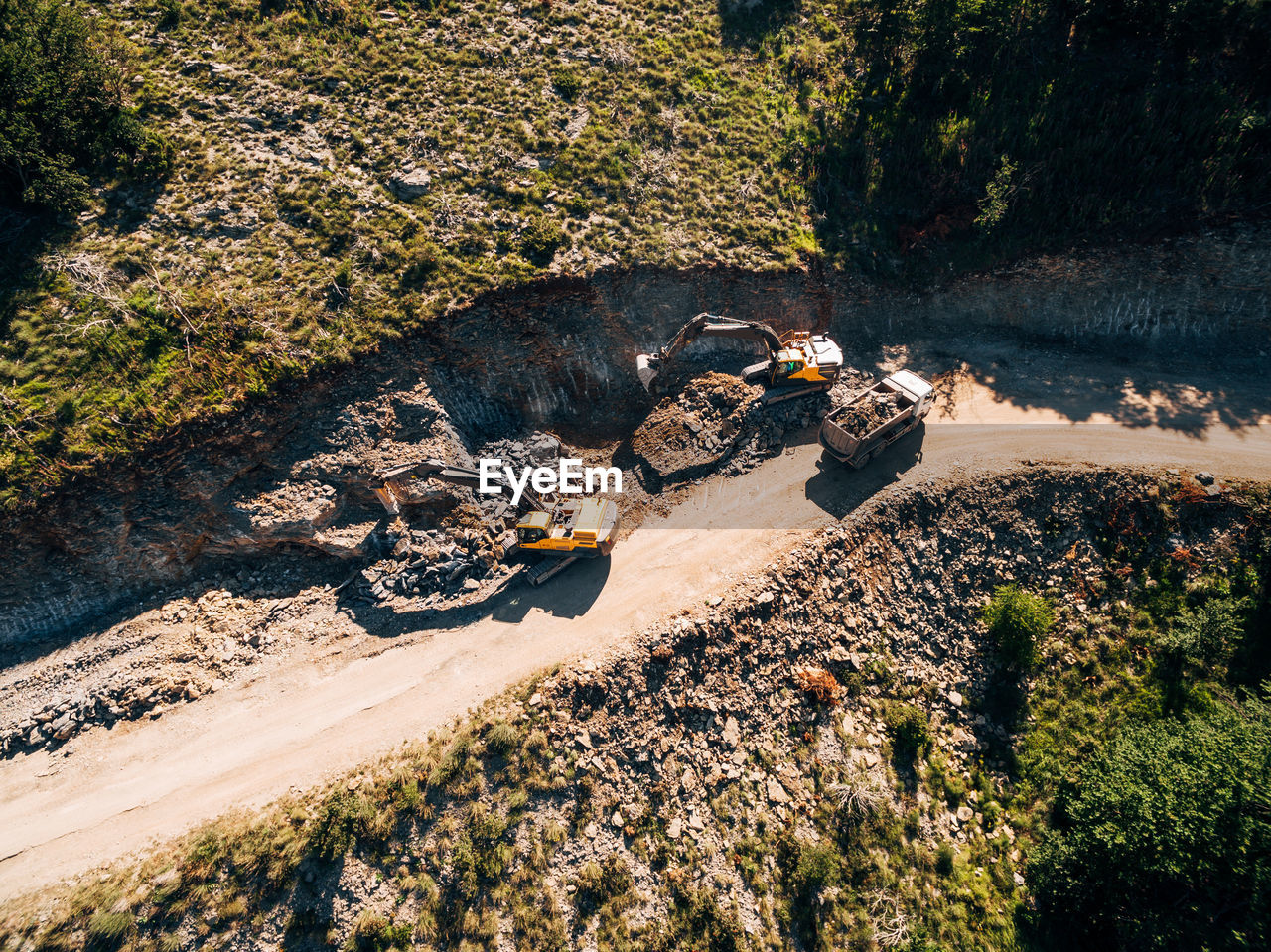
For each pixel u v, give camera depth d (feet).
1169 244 151.64
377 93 157.79
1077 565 130.62
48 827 99.35
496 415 146.51
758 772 111.96
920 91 170.60
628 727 110.52
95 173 136.05
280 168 143.74
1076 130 155.43
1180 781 101.76
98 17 155.53
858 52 178.29
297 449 126.82
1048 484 133.49
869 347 157.07
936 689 123.65
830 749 114.83
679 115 166.20
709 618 117.70
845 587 126.11
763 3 187.42
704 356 153.28
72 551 116.06
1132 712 120.47
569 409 151.12
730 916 100.27
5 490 110.63
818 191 160.86
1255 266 149.28
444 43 168.55
